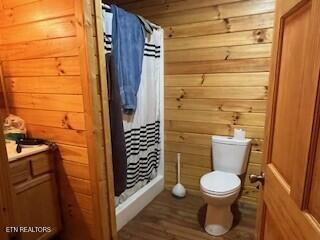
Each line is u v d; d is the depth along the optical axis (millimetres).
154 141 2688
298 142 730
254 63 2246
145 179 2596
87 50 1488
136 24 2145
